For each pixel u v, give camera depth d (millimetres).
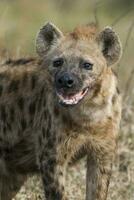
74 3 29438
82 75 12211
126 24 26312
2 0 21922
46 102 12445
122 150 15078
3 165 13203
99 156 12656
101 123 12375
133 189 13992
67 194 13805
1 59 13797
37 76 12797
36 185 13953
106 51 12492
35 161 12969
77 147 12539
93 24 12891
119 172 14695
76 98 12109
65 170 12570
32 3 28672
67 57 12305
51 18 27094
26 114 12797
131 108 16156
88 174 12805
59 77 12141
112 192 13922
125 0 30250
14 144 13016
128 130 15594
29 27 25750
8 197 13391
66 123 12344
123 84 18953
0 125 13117
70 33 12664
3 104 13039
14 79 13047
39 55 12680
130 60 22312
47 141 12438
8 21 25359
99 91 12258
